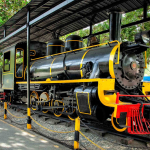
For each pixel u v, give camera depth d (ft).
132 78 17.11
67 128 19.07
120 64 16.46
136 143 14.17
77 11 24.44
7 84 32.55
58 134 17.31
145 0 21.53
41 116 24.72
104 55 17.13
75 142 12.77
